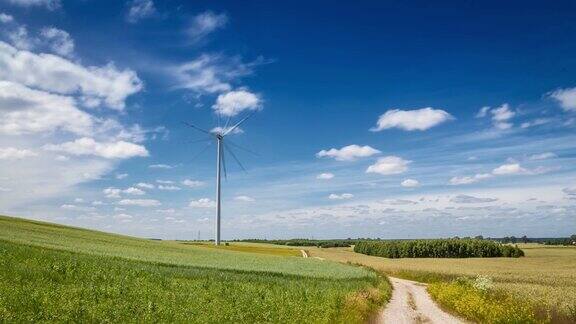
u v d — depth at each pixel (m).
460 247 144.38
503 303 30.62
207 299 25.19
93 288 23.56
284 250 128.62
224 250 94.56
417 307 34.22
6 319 15.81
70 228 88.00
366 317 26.12
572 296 38.22
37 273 25.34
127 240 80.44
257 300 25.92
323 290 34.72
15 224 72.06
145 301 21.92
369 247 162.62
